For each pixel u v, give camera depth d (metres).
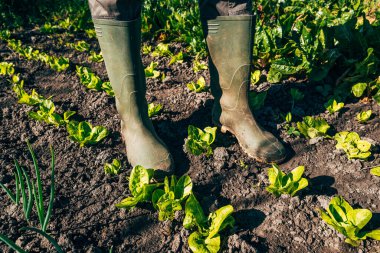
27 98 2.53
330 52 2.33
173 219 1.58
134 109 1.80
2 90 2.79
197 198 1.69
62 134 2.19
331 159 1.87
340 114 2.20
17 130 2.27
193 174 1.82
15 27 4.30
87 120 2.36
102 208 1.66
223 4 1.63
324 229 1.51
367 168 1.79
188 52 3.21
